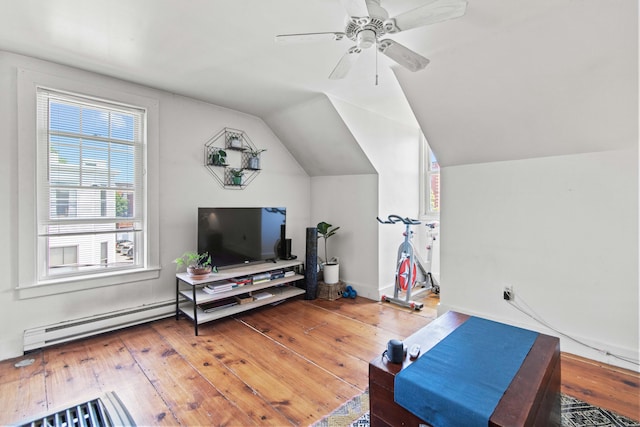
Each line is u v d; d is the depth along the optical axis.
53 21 1.93
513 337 1.72
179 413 1.80
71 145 2.65
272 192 4.16
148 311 3.04
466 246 3.08
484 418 1.09
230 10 1.83
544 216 2.63
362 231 4.03
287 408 1.84
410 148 4.41
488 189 2.92
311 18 1.91
